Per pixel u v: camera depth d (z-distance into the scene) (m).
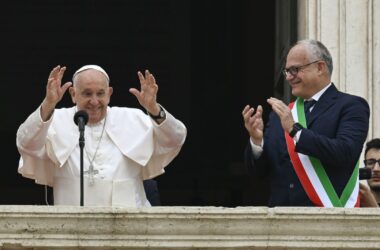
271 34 44.84
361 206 24.72
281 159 23.97
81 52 46.28
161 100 46.00
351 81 31.09
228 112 45.69
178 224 21.88
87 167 24.50
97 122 24.72
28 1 46.19
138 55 46.19
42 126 24.02
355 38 31.20
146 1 46.22
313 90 24.08
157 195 27.25
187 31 45.97
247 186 44.56
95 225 21.83
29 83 46.22
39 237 21.81
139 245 21.86
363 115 23.84
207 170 45.31
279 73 34.44
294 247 21.91
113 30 46.28
